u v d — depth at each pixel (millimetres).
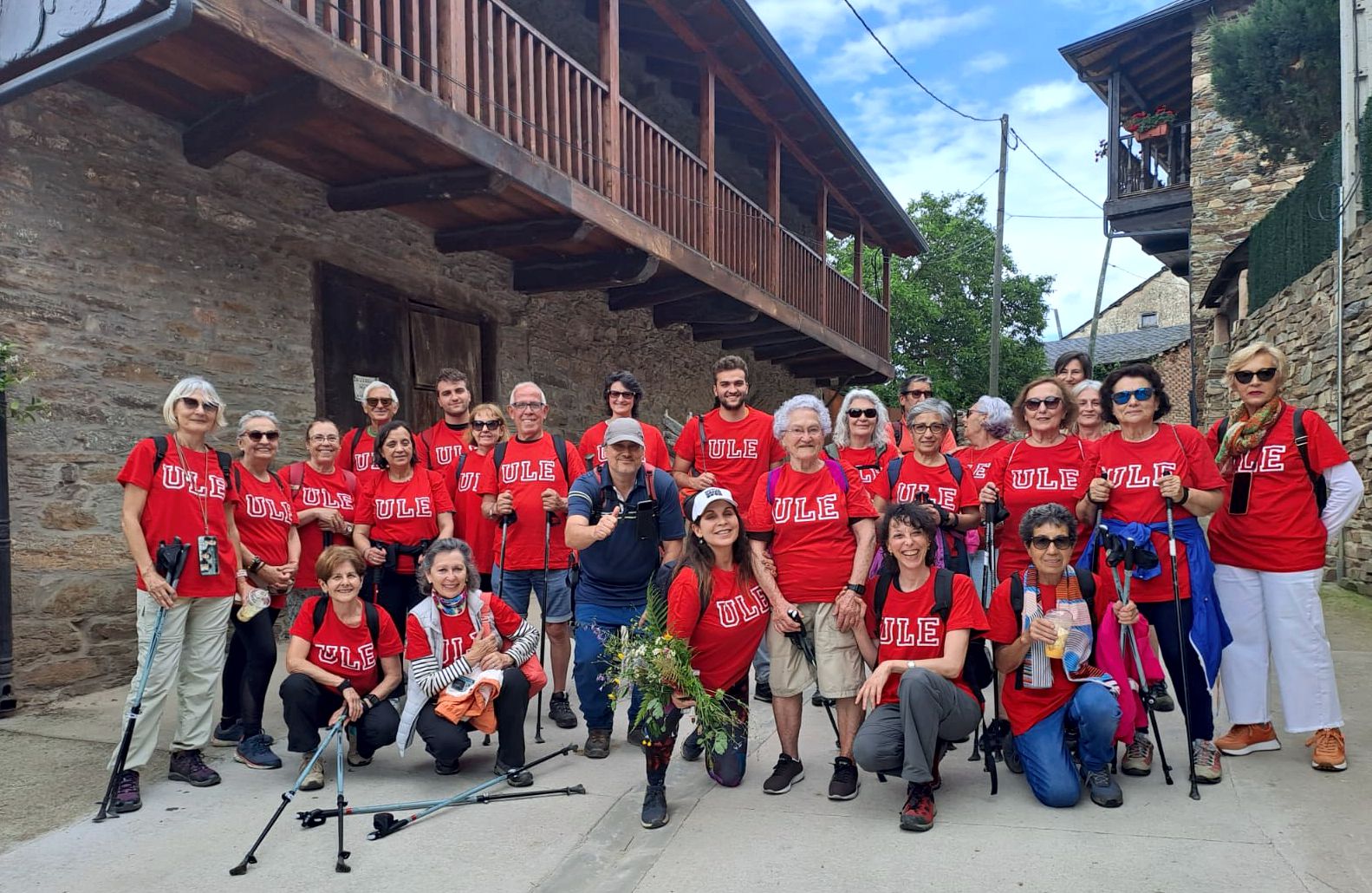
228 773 4125
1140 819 3363
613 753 4395
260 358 6316
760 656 5320
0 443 4703
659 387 11906
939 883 2908
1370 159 7750
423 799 3799
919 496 4520
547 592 4828
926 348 24594
